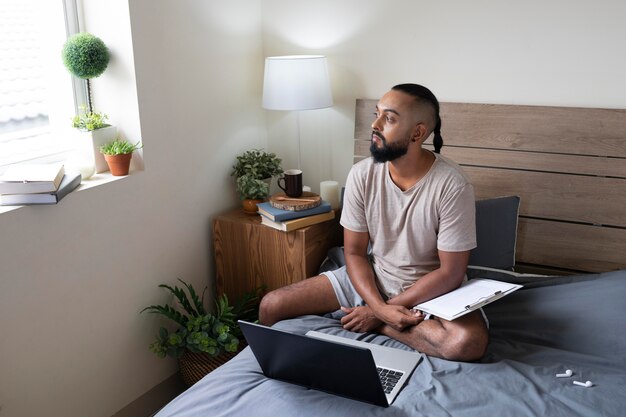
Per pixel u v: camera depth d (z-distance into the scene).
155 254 2.38
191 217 2.55
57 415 2.06
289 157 2.94
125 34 2.16
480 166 2.48
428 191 2.05
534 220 2.42
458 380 1.74
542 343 1.99
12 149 2.09
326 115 2.80
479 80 2.47
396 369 1.81
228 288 2.68
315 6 2.70
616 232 2.30
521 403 1.62
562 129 2.32
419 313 1.98
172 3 2.31
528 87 2.39
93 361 2.17
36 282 1.92
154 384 2.45
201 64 2.49
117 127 2.28
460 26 2.45
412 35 2.54
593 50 2.27
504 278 2.25
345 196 2.23
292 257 2.47
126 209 2.22
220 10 2.55
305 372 1.70
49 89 2.21
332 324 2.13
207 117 2.56
